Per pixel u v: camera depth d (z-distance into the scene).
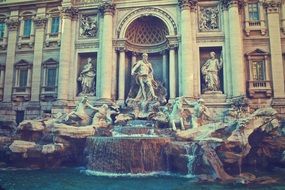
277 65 30.88
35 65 36.44
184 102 28.09
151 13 33.25
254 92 30.83
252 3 32.84
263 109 24.02
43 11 37.25
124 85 33.28
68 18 34.75
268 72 31.08
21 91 36.72
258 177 19.92
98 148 23.38
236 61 29.73
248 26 32.09
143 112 29.97
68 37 34.41
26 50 37.44
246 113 27.25
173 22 32.56
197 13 32.41
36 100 35.72
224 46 31.19
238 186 17.36
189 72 30.38
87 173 21.80
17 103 36.44
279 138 23.91
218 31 31.62
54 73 36.06
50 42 36.44
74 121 28.36
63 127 25.44
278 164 23.17
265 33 31.81
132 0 33.88
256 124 22.78
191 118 26.55
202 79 31.64
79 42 34.56
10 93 36.75
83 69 34.59
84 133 25.45
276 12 31.91
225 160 20.58
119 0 34.22
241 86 29.25
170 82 31.45
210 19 32.06
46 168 23.92
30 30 37.88
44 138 25.78
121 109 31.45
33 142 25.39
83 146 25.39
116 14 34.22
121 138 22.78
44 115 32.69
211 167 20.20
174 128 25.77
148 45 35.56
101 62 33.00
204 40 31.62
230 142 21.14
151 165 22.23
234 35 30.22
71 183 18.33
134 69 32.56
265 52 31.25
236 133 21.95
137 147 22.33
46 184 18.00
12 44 37.81
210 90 30.86
